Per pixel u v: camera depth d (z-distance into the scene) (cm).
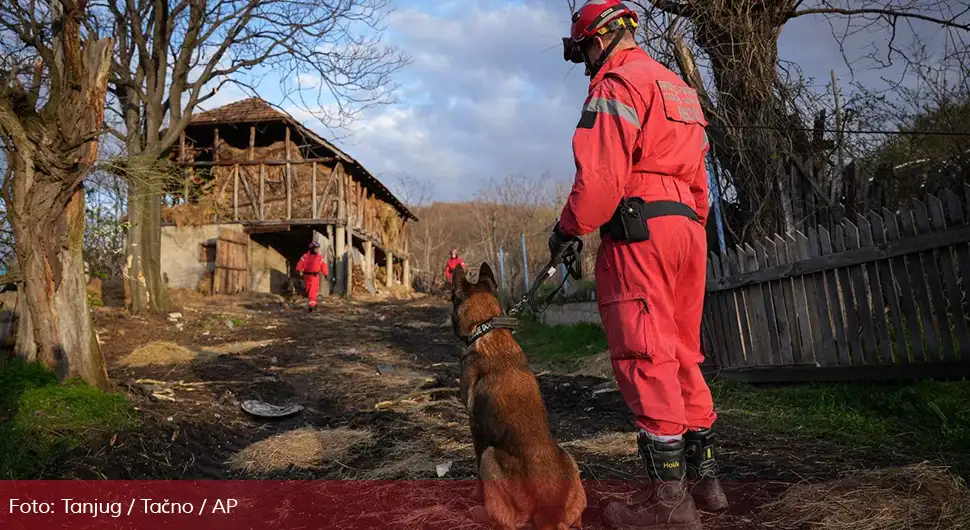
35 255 514
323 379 721
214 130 2247
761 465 348
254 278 2317
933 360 429
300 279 2500
